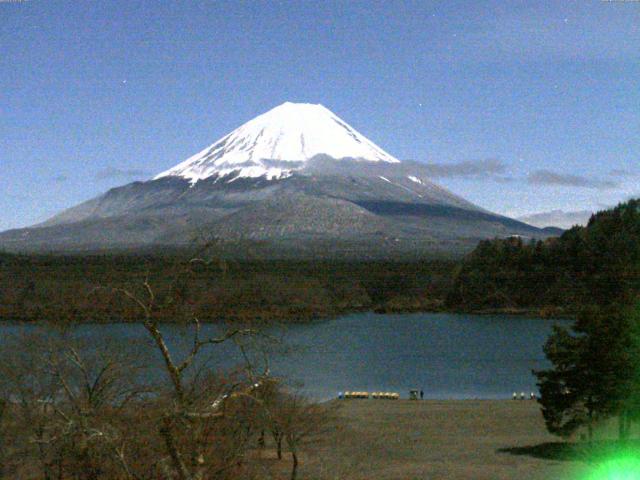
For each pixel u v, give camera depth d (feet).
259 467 116.16
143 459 91.04
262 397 98.02
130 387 127.44
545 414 184.85
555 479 156.35
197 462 82.12
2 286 403.75
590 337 180.04
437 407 251.39
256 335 127.34
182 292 93.71
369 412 239.50
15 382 118.62
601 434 202.59
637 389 179.93
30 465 113.91
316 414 171.01
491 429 212.84
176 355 154.61
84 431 88.74
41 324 180.34
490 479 155.33
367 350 415.85
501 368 362.74
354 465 147.74
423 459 175.01
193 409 86.02
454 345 449.48
